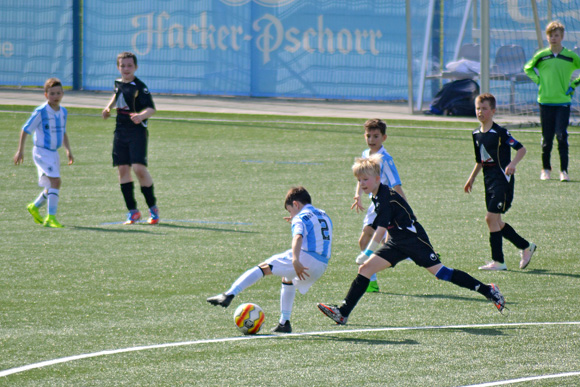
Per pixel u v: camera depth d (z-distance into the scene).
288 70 97.38
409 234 20.83
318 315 22.00
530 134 65.06
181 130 67.44
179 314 21.91
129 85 34.81
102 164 50.53
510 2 80.31
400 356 18.28
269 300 23.55
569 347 19.00
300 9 96.31
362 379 16.72
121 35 100.69
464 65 81.75
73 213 36.78
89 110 80.50
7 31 102.94
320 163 51.88
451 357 18.22
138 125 34.78
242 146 59.19
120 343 19.20
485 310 22.48
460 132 67.12
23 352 18.42
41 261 27.92
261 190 42.72
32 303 22.81
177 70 100.00
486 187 27.28
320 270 20.44
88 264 27.58
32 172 47.62
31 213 34.12
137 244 30.73
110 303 22.92
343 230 33.59
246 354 18.41
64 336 19.72
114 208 38.09
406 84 95.50
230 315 21.91
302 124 72.56
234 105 89.06
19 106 82.75
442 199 40.22
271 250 29.88
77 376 16.86
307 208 20.75
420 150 57.22
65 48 102.31
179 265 27.58
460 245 30.97
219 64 98.88
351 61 96.12
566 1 78.81
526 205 38.72
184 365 17.59
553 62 44.97
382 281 25.98
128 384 16.39
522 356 18.30
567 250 30.16
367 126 25.11
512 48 79.25
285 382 16.55
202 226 34.22
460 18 84.88
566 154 45.41
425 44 82.62
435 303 23.27
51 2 101.81
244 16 97.44
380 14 95.00
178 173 47.84
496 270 27.39
